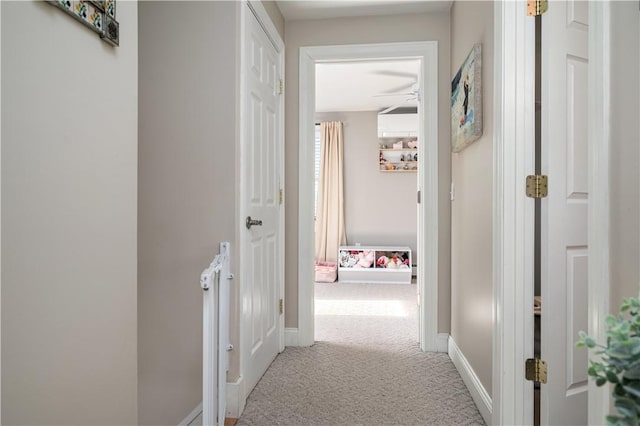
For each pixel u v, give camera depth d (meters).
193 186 2.04
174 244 2.06
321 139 6.24
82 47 0.90
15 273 0.73
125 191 1.08
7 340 0.72
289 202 3.05
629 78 0.92
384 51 2.98
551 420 1.67
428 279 2.95
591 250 1.04
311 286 3.04
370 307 4.20
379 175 6.24
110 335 1.01
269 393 2.22
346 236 6.30
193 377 2.04
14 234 0.73
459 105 2.47
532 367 1.71
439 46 2.95
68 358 0.86
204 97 2.04
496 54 1.76
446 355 2.84
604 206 1.00
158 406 2.01
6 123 0.71
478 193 2.12
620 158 0.95
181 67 2.06
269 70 2.65
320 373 2.51
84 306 0.91
